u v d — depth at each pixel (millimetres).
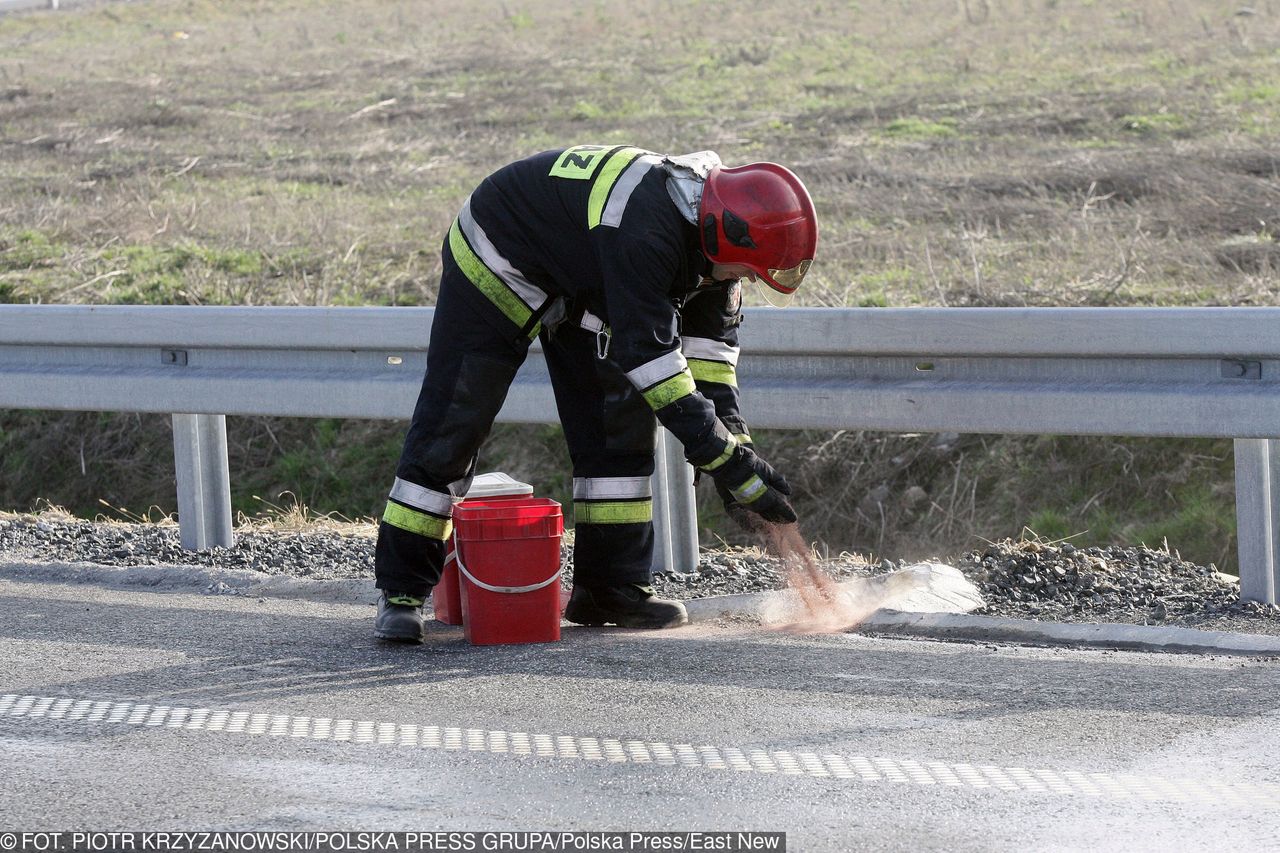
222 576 15547
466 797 8539
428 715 10336
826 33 73312
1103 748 9375
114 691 11086
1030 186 38438
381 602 12844
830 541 25219
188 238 36250
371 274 33031
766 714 10258
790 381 14734
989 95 54281
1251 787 8625
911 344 13930
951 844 7758
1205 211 33875
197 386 16750
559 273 12336
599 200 11773
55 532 18062
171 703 10727
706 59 68000
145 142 53719
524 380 15703
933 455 25312
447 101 61125
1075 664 11578
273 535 17859
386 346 15836
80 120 59375
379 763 9203
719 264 11961
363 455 28141
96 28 93000
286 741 9719
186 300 31953
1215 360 12961
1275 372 12758
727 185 11773
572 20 83375
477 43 78125
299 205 40531
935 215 36188
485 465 27375
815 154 45406
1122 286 27656
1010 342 13523
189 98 64562
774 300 12250
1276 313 12500
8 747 9648
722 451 11711
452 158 48969
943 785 8695
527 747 9523
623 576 13250
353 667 11836
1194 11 68875
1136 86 53719
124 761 9312
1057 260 30281
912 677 11258
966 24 72312
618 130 52250
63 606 14414
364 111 58812
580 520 13320
